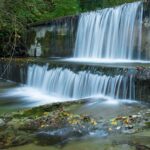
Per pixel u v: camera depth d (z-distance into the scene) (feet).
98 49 46.52
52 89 38.93
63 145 19.58
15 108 32.24
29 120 23.94
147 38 39.09
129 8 42.01
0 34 54.03
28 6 39.24
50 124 22.71
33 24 57.72
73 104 27.43
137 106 26.66
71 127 22.02
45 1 48.42
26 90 42.37
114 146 19.08
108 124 22.26
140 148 18.62
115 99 29.63
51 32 55.31
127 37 41.98
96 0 73.72
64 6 65.05
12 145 19.69
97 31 46.88
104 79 31.78
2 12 36.63
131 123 22.22
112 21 44.45
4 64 50.93
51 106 26.94
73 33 51.44
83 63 39.11
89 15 48.57
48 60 46.65
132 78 28.89
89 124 22.38
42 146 19.48
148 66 31.83
